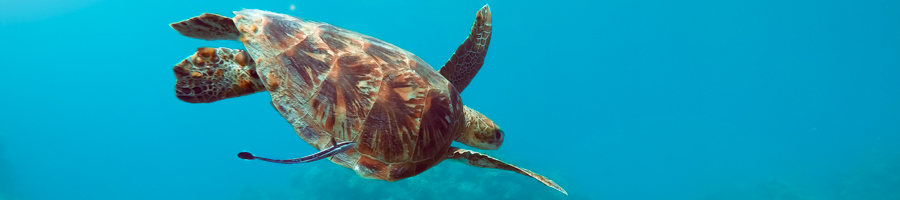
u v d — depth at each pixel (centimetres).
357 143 329
